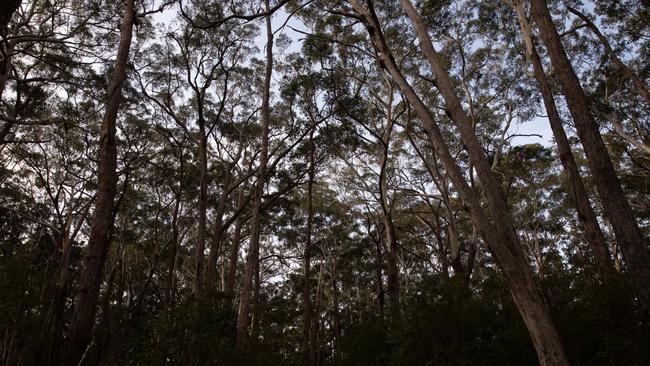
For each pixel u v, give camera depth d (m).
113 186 9.93
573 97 8.23
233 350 9.11
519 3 12.35
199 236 16.23
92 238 9.29
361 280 32.38
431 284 9.12
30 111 18.86
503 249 5.54
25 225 23.81
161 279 31.98
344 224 30.02
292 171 22.30
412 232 28.83
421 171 24.00
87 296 8.77
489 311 8.55
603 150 7.72
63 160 21.81
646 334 6.91
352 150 21.94
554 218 28.52
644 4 17.33
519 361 7.84
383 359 10.18
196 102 22.78
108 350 8.92
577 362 7.43
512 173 23.19
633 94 20.09
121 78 10.91
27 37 14.76
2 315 6.96
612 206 7.37
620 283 7.86
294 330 18.22
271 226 29.00
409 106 20.14
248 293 13.74
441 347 8.23
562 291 8.46
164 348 8.29
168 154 23.47
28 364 7.13
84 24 17.50
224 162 22.94
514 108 21.55
